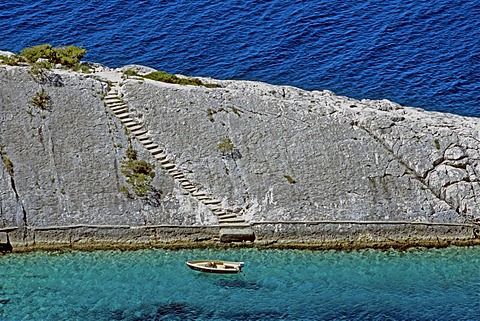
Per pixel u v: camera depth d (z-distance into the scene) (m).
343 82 133.38
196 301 100.81
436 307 101.25
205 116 114.38
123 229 108.31
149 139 113.19
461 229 111.19
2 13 145.50
